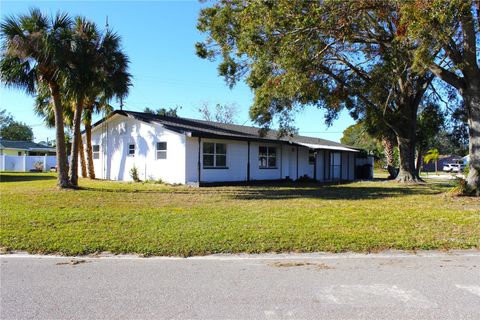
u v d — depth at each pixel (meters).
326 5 10.35
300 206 10.49
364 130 28.12
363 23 12.19
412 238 6.75
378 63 14.77
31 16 13.22
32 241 6.39
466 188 12.52
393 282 4.66
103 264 5.43
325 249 6.17
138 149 20.52
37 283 4.61
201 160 18.88
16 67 13.25
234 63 15.49
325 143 29.50
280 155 23.83
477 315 3.67
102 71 14.71
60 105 14.74
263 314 3.70
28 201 11.06
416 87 19.06
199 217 8.59
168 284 4.58
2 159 37.12
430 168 58.69
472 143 12.41
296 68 12.09
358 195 13.77
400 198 12.59
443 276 4.90
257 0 11.00
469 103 12.33
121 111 20.86
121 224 7.76
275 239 6.62
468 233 7.14
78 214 8.80
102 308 3.84
